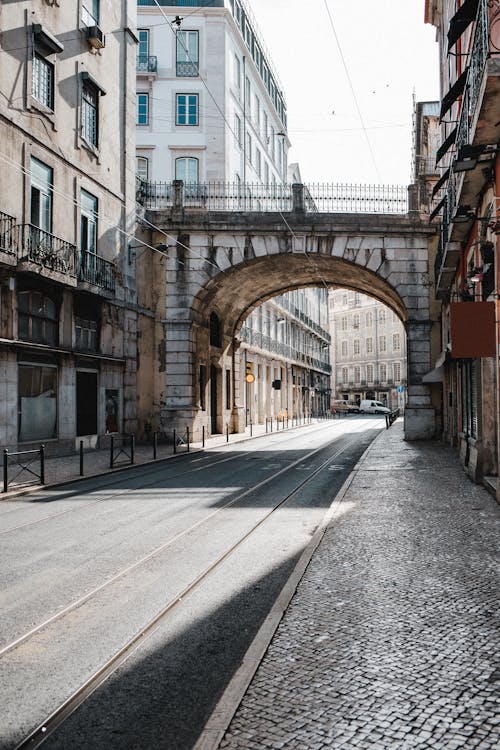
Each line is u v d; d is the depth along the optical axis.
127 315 23.72
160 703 3.69
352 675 3.89
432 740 3.11
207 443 26.06
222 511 10.02
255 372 41.78
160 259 26.56
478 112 8.77
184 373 26.19
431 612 5.01
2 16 16.23
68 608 5.37
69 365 19.64
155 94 36.12
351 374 83.75
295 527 8.71
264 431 35.50
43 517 9.71
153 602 5.53
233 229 25.75
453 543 7.31
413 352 25.39
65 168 19.41
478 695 3.58
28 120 17.31
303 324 56.75
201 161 35.84
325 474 14.84
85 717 3.54
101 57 22.08
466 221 13.71
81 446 14.66
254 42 43.72
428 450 20.34
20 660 4.32
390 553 6.92
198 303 26.78
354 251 25.61
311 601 5.38
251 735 3.20
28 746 3.24
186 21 36.28
